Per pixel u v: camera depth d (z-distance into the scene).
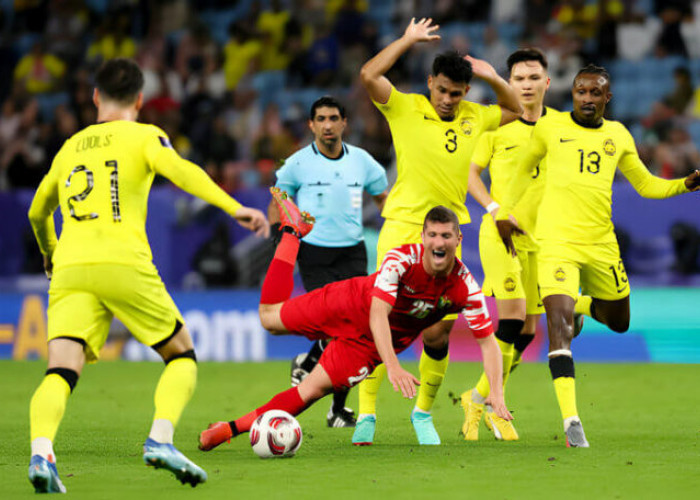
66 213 17.52
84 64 69.56
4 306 49.09
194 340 47.72
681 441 23.70
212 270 47.81
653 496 16.33
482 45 65.69
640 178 25.03
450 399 33.41
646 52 63.16
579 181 23.86
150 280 17.41
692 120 58.19
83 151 17.59
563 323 23.17
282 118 64.50
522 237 26.06
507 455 21.14
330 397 34.41
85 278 17.08
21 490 16.92
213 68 66.62
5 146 63.34
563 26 63.44
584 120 24.12
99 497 16.25
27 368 43.88
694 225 45.31
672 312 45.34
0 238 49.28
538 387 36.44
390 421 28.14
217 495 16.41
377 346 19.73
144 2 71.31
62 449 22.50
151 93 64.75
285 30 67.12
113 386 37.16
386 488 17.03
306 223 21.84
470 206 45.25
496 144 26.42
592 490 16.86
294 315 21.42
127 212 17.38
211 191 16.75
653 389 35.88
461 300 20.58
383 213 24.98
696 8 64.00
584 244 23.91
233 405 31.80
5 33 72.56
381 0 69.88
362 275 29.75
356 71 64.69
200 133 59.38
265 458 20.64
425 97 24.47
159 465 16.66
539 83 25.89
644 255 45.66
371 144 57.00
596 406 31.44
